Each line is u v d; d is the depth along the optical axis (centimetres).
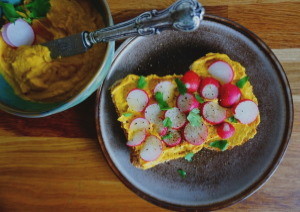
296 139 28
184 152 28
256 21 29
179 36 28
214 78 28
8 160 29
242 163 27
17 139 29
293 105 28
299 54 28
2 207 29
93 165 29
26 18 25
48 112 23
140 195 27
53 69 24
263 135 28
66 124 29
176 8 18
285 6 29
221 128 27
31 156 29
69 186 29
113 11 29
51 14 24
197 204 27
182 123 27
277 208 28
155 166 28
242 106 27
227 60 28
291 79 28
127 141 28
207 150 28
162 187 28
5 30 24
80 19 24
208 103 27
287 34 28
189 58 28
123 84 28
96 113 27
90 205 29
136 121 27
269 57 28
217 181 27
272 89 28
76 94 23
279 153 27
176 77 28
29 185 29
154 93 28
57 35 25
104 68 23
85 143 29
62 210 29
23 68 24
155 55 28
